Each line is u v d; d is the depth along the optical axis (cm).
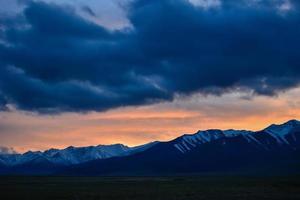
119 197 8581
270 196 8875
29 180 19238
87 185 13838
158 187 12269
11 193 9775
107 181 18188
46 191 10469
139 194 9356
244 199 8256
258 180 17050
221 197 8588
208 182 15850
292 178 19050
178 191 10344
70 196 8881
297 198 8525
